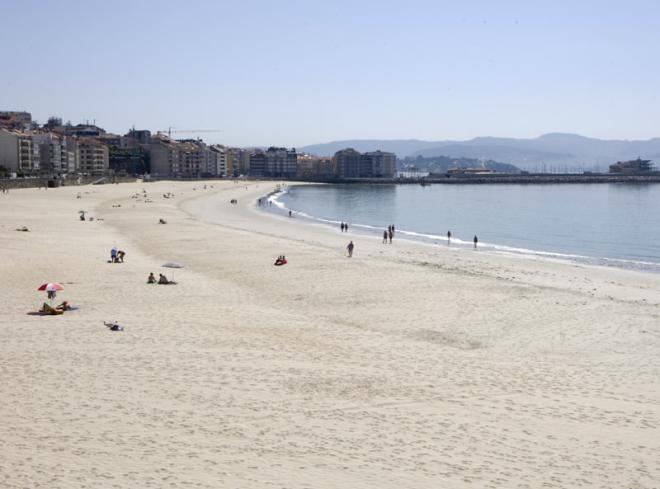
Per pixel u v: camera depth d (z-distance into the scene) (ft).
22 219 319.06
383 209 563.07
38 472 55.57
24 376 81.97
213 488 54.03
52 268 171.83
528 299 142.92
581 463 61.46
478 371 89.97
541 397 79.51
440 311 131.95
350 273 176.76
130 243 240.32
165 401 74.69
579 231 368.07
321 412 72.79
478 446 64.69
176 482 54.75
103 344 98.32
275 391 79.30
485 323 122.31
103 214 380.17
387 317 126.82
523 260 233.55
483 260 229.66
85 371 84.84
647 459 62.64
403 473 58.29
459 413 73.51
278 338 106.11
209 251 221.25
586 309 133.39
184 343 100.48
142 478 55.21
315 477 56.90
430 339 111.45
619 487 56.95
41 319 114.62
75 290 144.15
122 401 74.18
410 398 78.02
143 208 437.58
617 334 114.62
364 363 92.73
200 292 147.64
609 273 203.92
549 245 300.40
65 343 98.43
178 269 180.45
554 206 609.01
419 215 493.36
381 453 62.39
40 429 65.31
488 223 422.00
